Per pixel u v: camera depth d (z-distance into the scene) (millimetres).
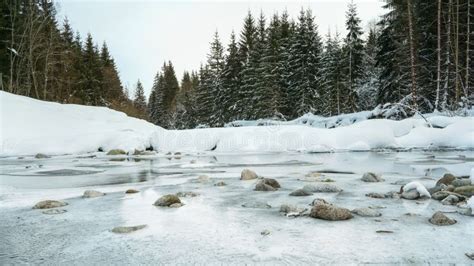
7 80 29188
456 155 11562
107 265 2324
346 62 32156
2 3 29266
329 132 15203
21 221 3572
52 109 18891
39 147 14656
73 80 38938
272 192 5121
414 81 18766
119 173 8109
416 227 3102
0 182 6680
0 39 29281
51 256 2508
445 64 18844
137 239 2881
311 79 33281
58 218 3684
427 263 2273
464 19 21141
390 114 19766
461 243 2646
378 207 3955
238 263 2322
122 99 51438
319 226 3193
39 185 6266
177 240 2838
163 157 13289
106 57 57531
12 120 15906
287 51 35312
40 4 33125
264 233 2969
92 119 20062
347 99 31547
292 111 33594
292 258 2395
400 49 21266
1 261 2414
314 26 34844
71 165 10305
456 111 16266
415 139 14312
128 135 16266
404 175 6875
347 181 6172
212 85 45781
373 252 2482
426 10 21844
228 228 3176
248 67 37531
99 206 4266
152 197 4844
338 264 2275
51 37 32281
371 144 14391
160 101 71125
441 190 4691
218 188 5570
